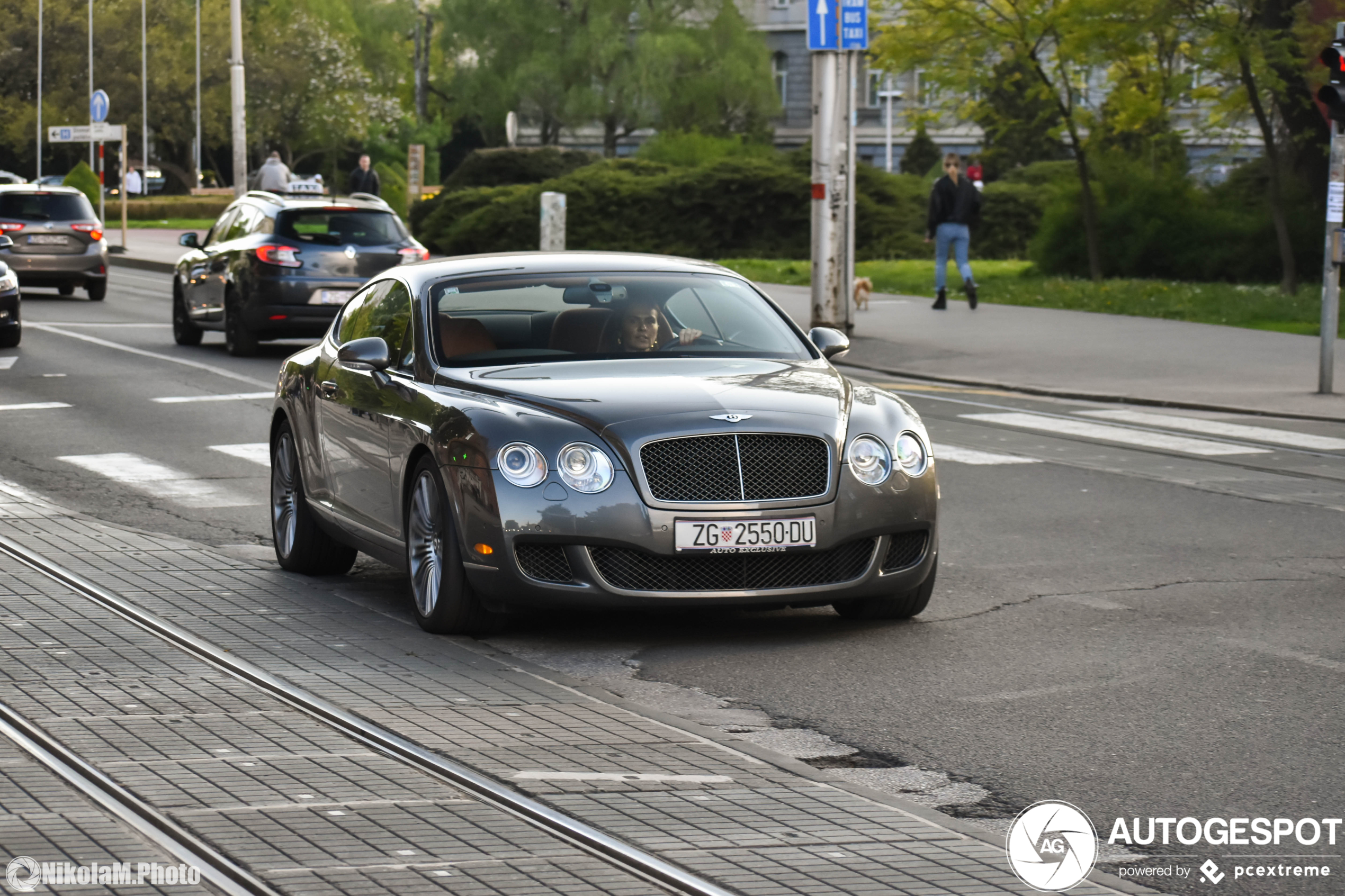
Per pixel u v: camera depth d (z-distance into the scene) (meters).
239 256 30.38
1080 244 48.69
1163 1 41.56
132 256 60.56
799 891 6.49
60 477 18.34
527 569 10.84
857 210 62.47
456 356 12.12
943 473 18.92
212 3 122.25
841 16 31.92
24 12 119.69
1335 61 24.73
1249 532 15.36
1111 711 9.38
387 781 7.91
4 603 12.05
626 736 8.80
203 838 7.02
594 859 6.86
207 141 125.75
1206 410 24.84
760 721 9.30
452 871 6.67
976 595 12.73
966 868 6.80
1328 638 11.16
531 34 88.25
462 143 135.25
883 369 29.75
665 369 11.93
